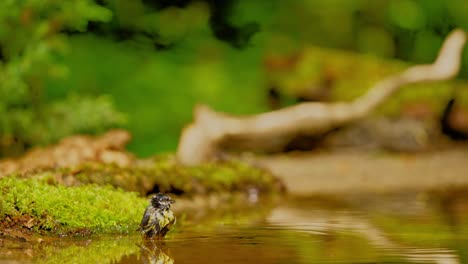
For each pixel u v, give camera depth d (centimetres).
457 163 1820
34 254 695
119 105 1709
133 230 812
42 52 1390
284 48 2214
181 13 1889
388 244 729
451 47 1714
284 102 2158
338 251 691
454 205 1095
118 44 1767
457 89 2222
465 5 2577
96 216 807
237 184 1238
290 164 1783
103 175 1009
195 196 1156
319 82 2178
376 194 1280
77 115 1447
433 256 663
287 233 811
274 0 2297
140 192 1045
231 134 1541
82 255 688
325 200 1191
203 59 1886
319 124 1720
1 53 1443
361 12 2577
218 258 663
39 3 1418
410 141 2086
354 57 2255
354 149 2044
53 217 797
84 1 1455
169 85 1772
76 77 1681
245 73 1936
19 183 831
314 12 2458
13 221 789
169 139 1709
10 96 1384
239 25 2020
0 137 1405
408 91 2184
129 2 1792
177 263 645
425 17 2595
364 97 1792
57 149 1142
